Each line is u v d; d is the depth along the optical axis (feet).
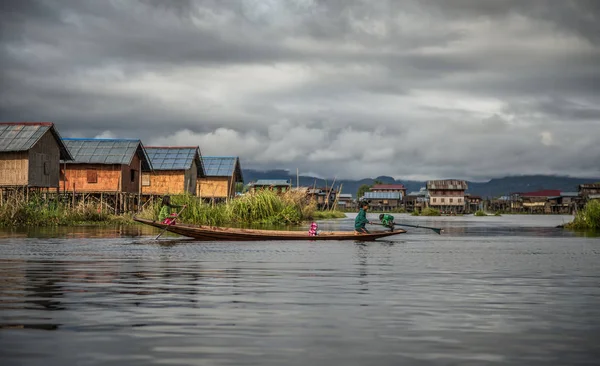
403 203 478.18
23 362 18.38
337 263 46.70
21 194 112.16
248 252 55.98
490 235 94.38
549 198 455.22
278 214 125.70
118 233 83.61
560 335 22.29
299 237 71.82
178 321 24.18
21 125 118.93
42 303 28.02
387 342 21.08
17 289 32.37
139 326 23.24
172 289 32.58
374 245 66.74
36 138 115.44
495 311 26.81
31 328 22.77
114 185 140.97
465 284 35.40
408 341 21.24
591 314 26.27
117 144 144.77
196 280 36.32
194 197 117.70
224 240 71.00
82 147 143.95
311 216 174.09
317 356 19.26
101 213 113.39
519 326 23.76
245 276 38.34
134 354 19.31
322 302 28.76
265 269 42.29
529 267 45.01
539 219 238.07
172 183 163.43
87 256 51.29
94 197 139.64
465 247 66.08
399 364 18.49
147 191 163.43
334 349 20.11
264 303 28.40
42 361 18.48
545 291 32.89
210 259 49.21
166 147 170.40
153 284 34.47
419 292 32.14
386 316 25.50
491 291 32.73
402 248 63.31
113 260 48.11
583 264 47.55
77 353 19.36
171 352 19.58
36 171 117.39
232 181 190.19
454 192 391.04
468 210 443.32
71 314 25.45
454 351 19.97
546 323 24.35
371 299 29.73
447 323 24.21
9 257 50.31
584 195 421.59
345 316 25.41
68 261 47.14
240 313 25.90
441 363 18.63
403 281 36.47
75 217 110.01
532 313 26.43
